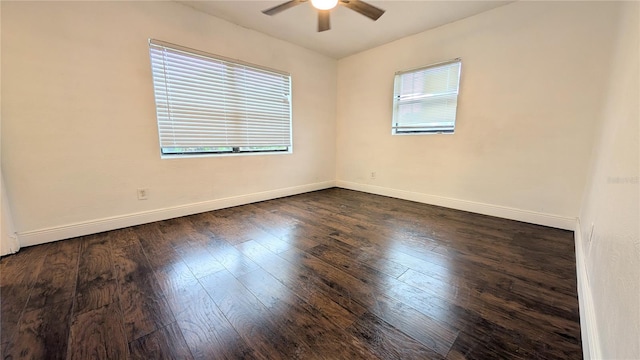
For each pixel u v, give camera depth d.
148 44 2.47
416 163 3.56
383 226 2.57
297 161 4.03
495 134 2.80
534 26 2.45
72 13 2.10
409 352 1.05
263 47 3.36
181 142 2.81
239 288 1.52
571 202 2.41
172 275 1.65
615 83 1.60
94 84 2.24
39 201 2.09
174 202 2.82
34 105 2.01
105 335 1.15
